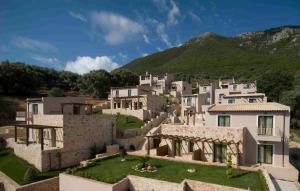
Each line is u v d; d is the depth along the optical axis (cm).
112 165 2886
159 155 3253
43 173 2939
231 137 2919
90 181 2364
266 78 8025
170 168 2692
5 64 7812
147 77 9925
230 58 18200
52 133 3444
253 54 18412
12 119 5953
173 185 2177
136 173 2538
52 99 4609
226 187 2070
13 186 2638
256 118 2955
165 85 9525
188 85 9344
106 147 3644
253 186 2098
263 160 2919
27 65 9056
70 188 2519
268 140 2841
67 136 3312
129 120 5144
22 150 3347
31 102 4703
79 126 3488
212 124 3241
